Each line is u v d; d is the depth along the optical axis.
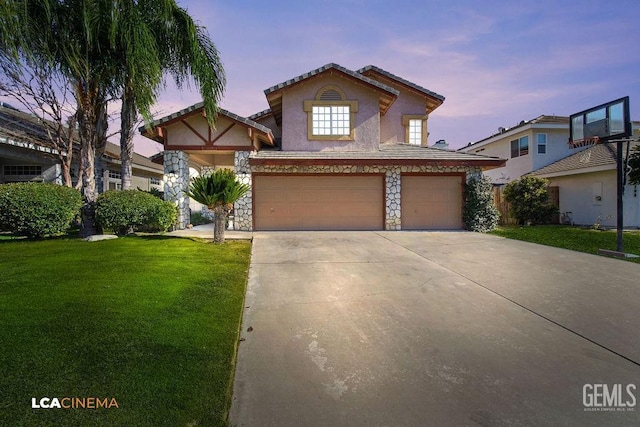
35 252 7.63
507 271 7.24
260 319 4.69
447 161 13.03
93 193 10.22
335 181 13.64
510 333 4.34
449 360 3.67
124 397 2.81
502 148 23.42
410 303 5.36
